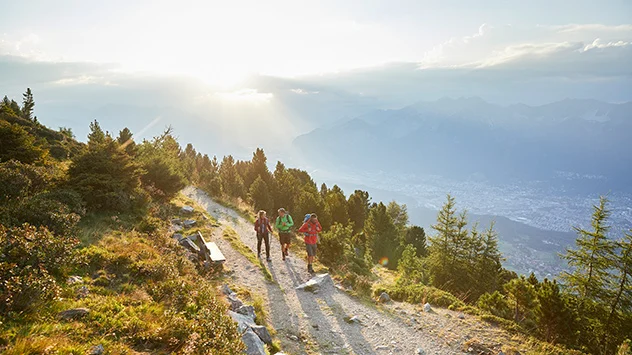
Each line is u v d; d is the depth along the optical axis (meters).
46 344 4.50
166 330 5.90
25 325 4.94
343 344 8.70
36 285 5.63
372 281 15.93
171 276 8.59
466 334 9.71
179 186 23.84
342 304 11.49
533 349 9.04
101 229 11.78
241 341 6.57
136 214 15.73
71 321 5.48
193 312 7.12
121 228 12.62
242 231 21.67
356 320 10.15
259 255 15.82
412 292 13.16
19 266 6.29
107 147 17.05
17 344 4.29
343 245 17.95
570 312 11.01
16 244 6.69
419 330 9.85
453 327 10.16
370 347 8.66
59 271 7.11
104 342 5.14
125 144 24.12
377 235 33.34
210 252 13.58
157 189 22.22
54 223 9.43
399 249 32.25
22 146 16.88
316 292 12.34
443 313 11.34
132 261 8.97
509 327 10.36
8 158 16.03
